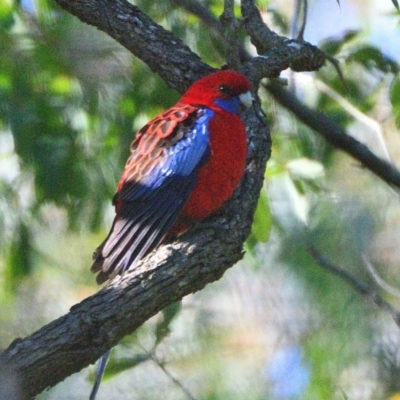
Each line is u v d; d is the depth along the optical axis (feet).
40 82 40.11
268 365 48.34
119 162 40.32
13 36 40.01
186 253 29.19
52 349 26.32
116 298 27.71
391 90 38.68
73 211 40.09
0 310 48.08
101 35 40.32
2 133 41.83
